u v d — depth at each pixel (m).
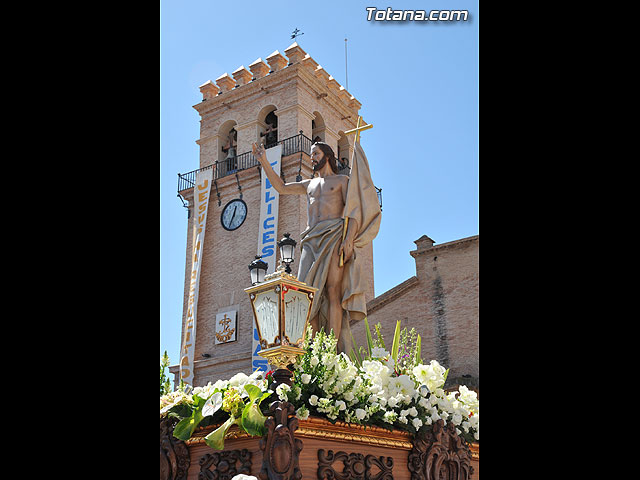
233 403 3.70
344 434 3.88
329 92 34.75
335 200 6.83
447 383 24.81
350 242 6.50
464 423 4.85
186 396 4.05
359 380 4.17
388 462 4.13
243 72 35.41
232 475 3.67
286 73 33.25
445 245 27.12
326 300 6.48
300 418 3.63
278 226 31.16
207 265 33.59
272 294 4.05
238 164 34.03
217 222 33.97
